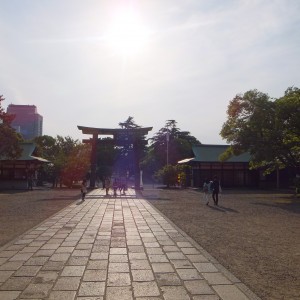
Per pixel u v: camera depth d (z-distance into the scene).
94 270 6.05
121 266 6.32
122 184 27.64
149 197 24.48
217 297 4.79
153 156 63.56
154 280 5.52
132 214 14.41
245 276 5.76
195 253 7.38
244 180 39.28
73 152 40.34
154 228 10.70
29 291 4.99
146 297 4.79
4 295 4.83
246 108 23.34
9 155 30.72
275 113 21.72
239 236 9.41
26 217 13.33
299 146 23.12
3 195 26.27
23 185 35.72
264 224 11.70
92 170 35.84
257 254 7.32
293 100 21.39
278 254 7.33
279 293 4.96
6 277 5.63
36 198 23.30
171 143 58.25
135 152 35.47
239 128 24.16
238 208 16.91
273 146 22.56
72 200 21.70
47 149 56.06
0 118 29.16
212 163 38.84
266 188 37.62
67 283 5.35
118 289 5.09
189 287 5.20
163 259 6.85
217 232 10.05
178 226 11.16
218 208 16.94
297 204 19.02
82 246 8.00
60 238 8.98
